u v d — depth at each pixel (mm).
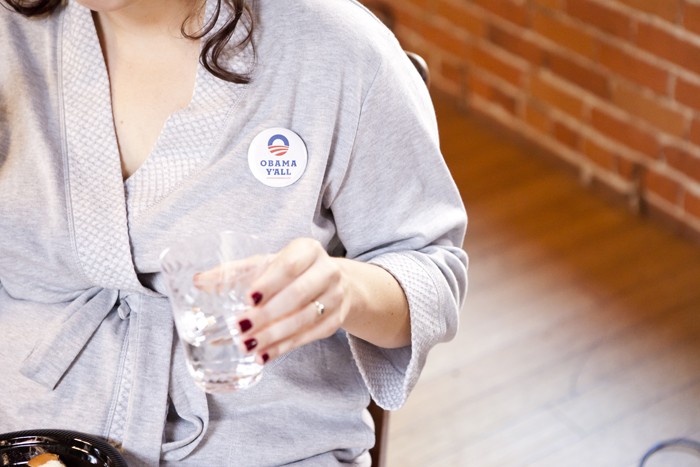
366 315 1362
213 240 1188
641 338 2674
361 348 1435
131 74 1443
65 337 1425
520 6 3354
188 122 1413
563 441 2365
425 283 1416
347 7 1434
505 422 2416
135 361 1418
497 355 2627
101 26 1444
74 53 1442
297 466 1433
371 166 1438
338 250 1540
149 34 1423
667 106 2951
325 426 1455
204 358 1204
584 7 3104
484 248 3055
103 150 1436
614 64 3076
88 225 1422
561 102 3340
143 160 1447
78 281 1454
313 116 1412
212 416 1420
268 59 1414
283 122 1416
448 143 3621
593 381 2533
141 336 1427
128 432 1395
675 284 2875
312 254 1198
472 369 2584
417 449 2354
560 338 2684
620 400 2471
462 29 3682
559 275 2928
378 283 1387
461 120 3775
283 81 1413
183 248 1182
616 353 2625
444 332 1443
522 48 3420
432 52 3895
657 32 2883
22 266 1456
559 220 3184
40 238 1434
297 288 1184
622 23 2986
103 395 1414
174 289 1190
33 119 1443
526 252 3035
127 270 1424
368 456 1509
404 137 1438
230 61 1411
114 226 1419
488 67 3617
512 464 2316
